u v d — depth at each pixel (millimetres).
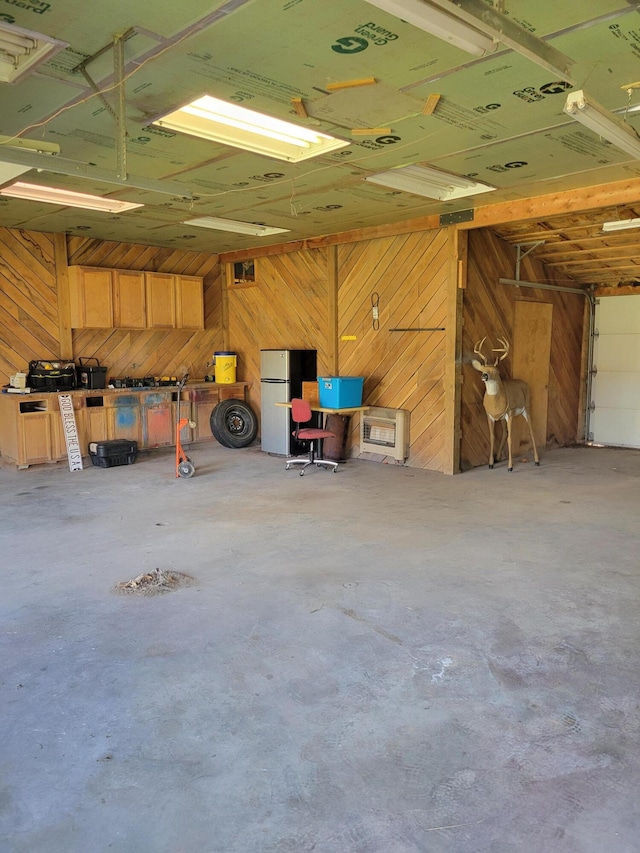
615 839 1750
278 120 3693
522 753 2119
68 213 6117
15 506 5289
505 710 2365
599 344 8414
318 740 2189
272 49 2799
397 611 3221
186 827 1799
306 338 7973
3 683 2557
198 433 8352
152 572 3723
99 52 2834
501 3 2318
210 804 1889
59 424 6914
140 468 6895
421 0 1918
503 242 6949
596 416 8523
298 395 7633
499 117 3627
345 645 2863
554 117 3633
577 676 2604
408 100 3387
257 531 4582
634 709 2369
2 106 3447
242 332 8867
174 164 4535
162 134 3895
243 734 2225
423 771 2031
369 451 7250
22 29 2623
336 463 6688
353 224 6770
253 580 3643
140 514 5051
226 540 4379
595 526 4676
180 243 7938
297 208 5973
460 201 5680
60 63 2934
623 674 2619
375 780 1990
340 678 2590
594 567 3834
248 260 8656
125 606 3293
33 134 3908
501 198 5590
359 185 5125
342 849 1717
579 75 3070
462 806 1876
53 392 6828
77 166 3213
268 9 2453
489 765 2061
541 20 2541
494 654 2783
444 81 3131
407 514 5023
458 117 3619
